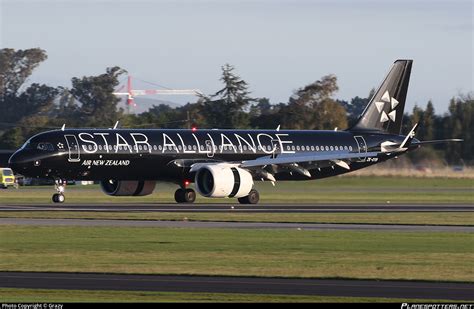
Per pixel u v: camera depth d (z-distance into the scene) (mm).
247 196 156375
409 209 140875
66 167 150875
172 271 69875
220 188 151125
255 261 75688
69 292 60344
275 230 102375
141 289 61844
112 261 75375
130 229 102375
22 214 123875
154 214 124750
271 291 61156
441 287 62969
